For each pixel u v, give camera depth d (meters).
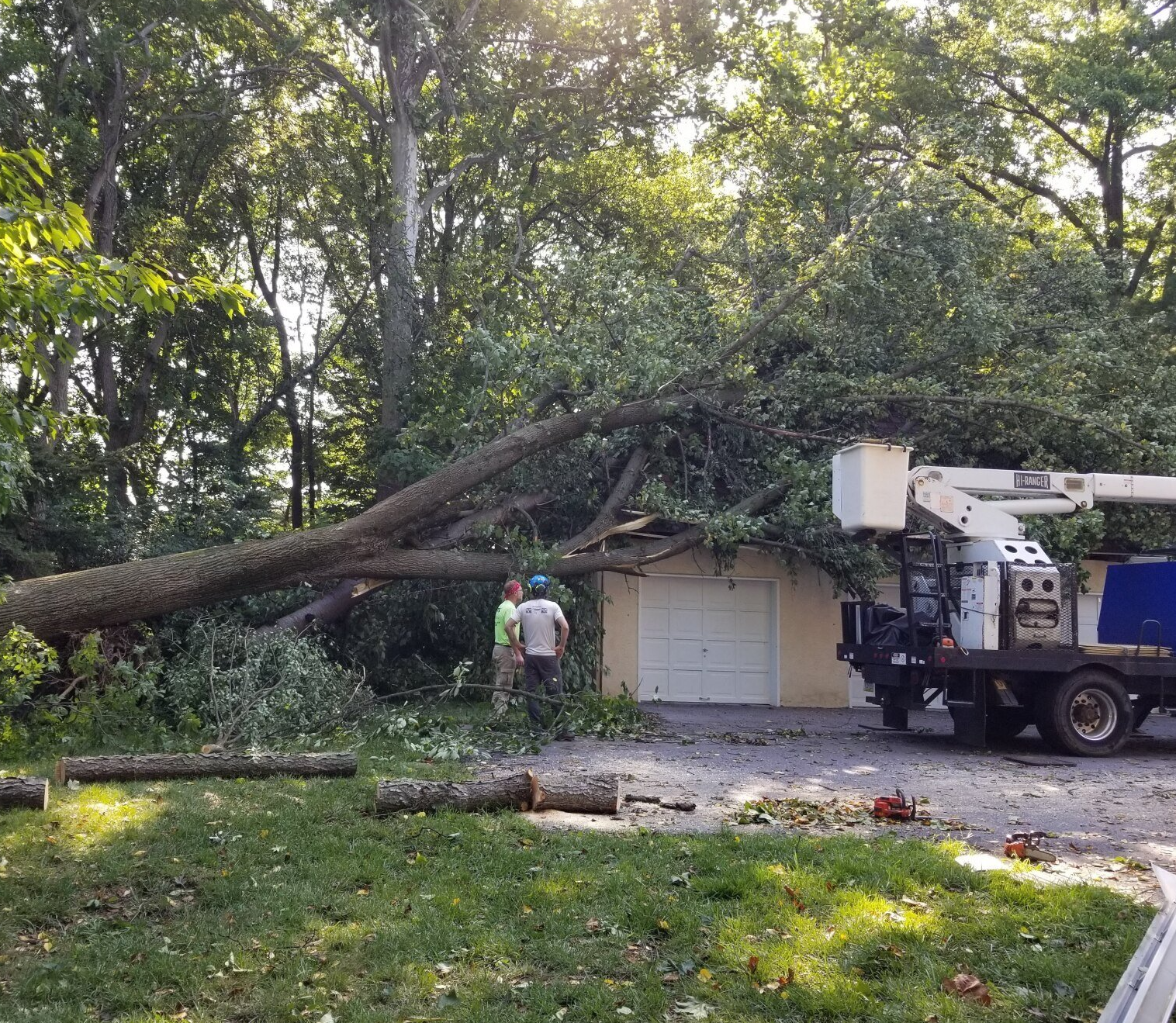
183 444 24.20
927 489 12.42
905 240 15.52
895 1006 4.15
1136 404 15.81
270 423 28.08
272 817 6.83
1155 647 12.70
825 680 18.11
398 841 6.42
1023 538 13.39
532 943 4.79
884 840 6.54
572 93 23.64
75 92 18.33
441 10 21.44
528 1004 4.21
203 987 4.34
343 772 8.37
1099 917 5.11
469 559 13.98
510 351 14.89
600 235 25.59
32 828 6.42
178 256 20.20
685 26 22.42
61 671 11.28
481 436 15.52
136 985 4.38
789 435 14.59
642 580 17.64
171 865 5.86
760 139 22.06
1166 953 3.31
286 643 11.52
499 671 12.73
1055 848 6.76
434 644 16.27
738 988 4.34
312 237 22.91
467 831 6.55
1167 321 21.08
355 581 14.52
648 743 11.74
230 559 11.88
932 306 15.55
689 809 7.72
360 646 15.38
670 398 14.71
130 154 22.44
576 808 7.38
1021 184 26.94
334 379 24.86
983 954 4.67
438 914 5.11
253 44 22.58
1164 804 8.61
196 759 8.17
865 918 5.03
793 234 16.44
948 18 25.64
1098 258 17.67
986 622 12.08
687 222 24.97
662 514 15.48
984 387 15.20
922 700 12.73
